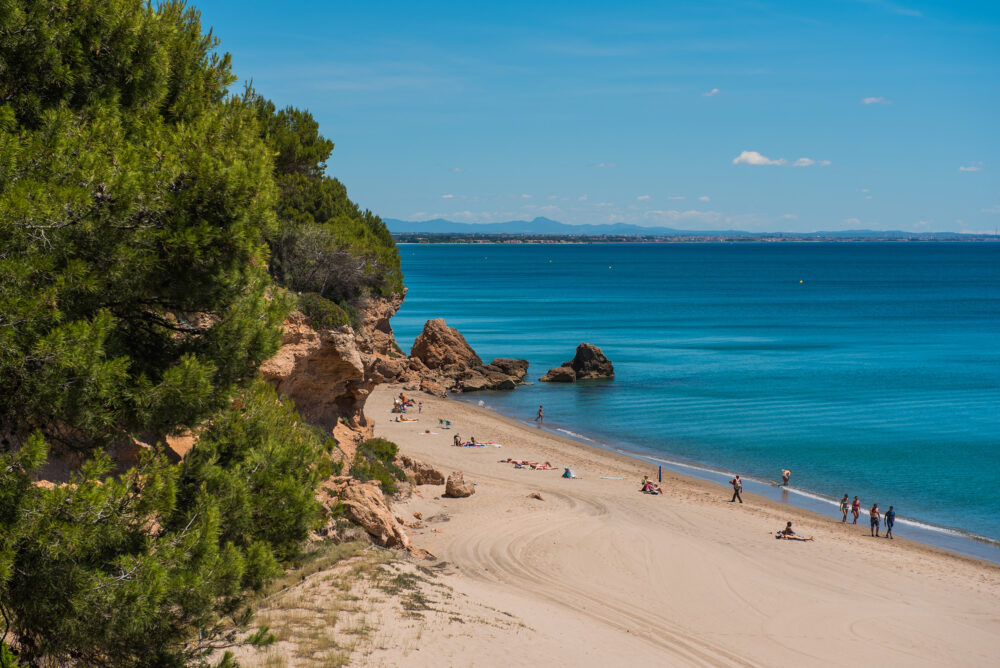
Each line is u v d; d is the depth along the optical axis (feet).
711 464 173.58
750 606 86.53
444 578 78.59
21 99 37.24
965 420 216.74
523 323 469.98
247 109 56.65
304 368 106.83
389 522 86.79
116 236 34.68
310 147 148.87
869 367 311.47
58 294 32.32
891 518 122.93
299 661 46.91
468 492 128.88
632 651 66.80
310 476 50.44
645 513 126.21
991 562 111.65
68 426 36.83
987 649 78.13
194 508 38.70
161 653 35.53
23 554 30.30
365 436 133.59
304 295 109.50
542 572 91.81
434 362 299.17
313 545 72.69
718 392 263.70
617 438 200.34
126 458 52.70
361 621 56.13
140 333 40.63
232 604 42.34
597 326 456.45
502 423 214.90
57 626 31.01
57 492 30.91
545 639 63.16
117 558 32.32
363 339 129.49
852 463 172.76
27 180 31.53
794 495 149.18
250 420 47.80
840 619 84.38
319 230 127.54
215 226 38.04
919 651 76.59
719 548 108.47
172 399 36.94
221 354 41.42
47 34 37.42
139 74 42.88
